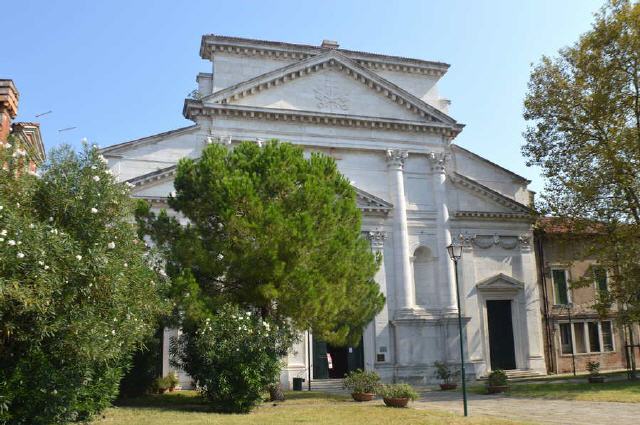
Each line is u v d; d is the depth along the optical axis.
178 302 20.77
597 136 34.47
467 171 42.69
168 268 22.16
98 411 18.16
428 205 40.75
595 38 33.38
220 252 21.84
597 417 19.69
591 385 30.09
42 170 16.08
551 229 42.53
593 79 33.81
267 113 37.31
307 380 34.91
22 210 14.48
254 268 21.16
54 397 14.69
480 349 39.38
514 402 25.03
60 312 14.16
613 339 43.47
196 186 22.61
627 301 33.56
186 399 25.08
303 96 38.69
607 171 33.19
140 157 35.56
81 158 16.53
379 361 37.06
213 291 23.05
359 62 43.03
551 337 41.78
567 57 35.59
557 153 35.78
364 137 39.72
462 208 41.50
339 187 24.86
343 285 22.39
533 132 36.81
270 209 21.00
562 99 34.97
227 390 20.33
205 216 22.61
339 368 38.28
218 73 39.75
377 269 25.38
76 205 15.33
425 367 37.53
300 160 23.89
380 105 40.38
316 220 22.39
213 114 36.62
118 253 15.99
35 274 12.58
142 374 26.00
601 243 34.88
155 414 19.67
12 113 20.59
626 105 32.81
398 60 43.66
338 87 39.59
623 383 30.34
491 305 41.22
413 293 39.28
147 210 23.58
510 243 42.06
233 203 21.23
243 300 23.08
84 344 14.32
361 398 25.16
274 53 40.75
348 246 22.73
